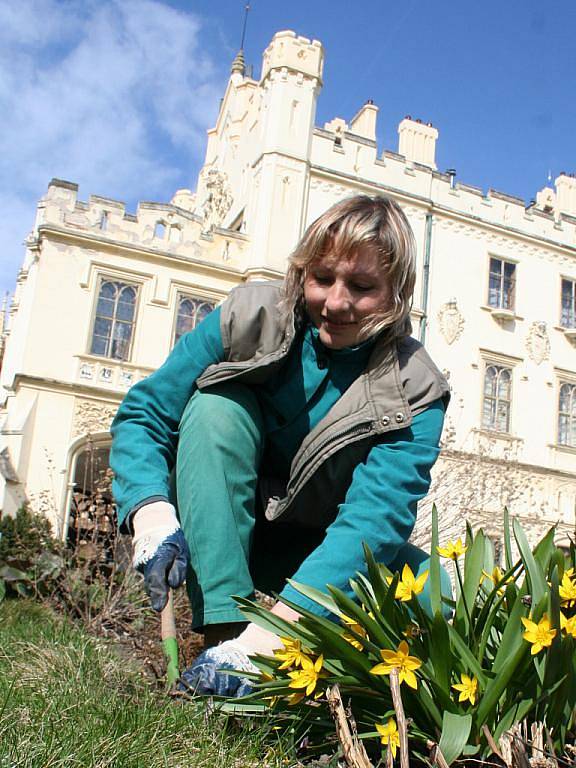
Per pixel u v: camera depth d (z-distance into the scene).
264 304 2.12
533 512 20.12
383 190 20.48
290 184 19.22
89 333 17.17
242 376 2.08
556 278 22.59
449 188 21.55
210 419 2.02
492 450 20.34
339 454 2.12
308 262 2.06
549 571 1.81
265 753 1.69
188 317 18.16
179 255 18.08
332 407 2.14
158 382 2.13
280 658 1.63
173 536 1.86
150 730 1.67
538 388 21.67
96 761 1.48
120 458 2.08
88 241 17.44
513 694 1.62
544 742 1.59
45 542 8.52
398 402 2.05
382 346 2.11
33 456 16.16
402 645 1.52
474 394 20.75
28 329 16.81
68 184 17.53
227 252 18.78
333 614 1.85
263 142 19.50
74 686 2.05
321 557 1.90
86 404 16.86
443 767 1.39
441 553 1.81
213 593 1.93
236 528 1.99
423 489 2.05
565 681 1.60
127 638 4.64
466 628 1.69
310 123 19.80
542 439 21.42
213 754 1.61
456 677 1.61
